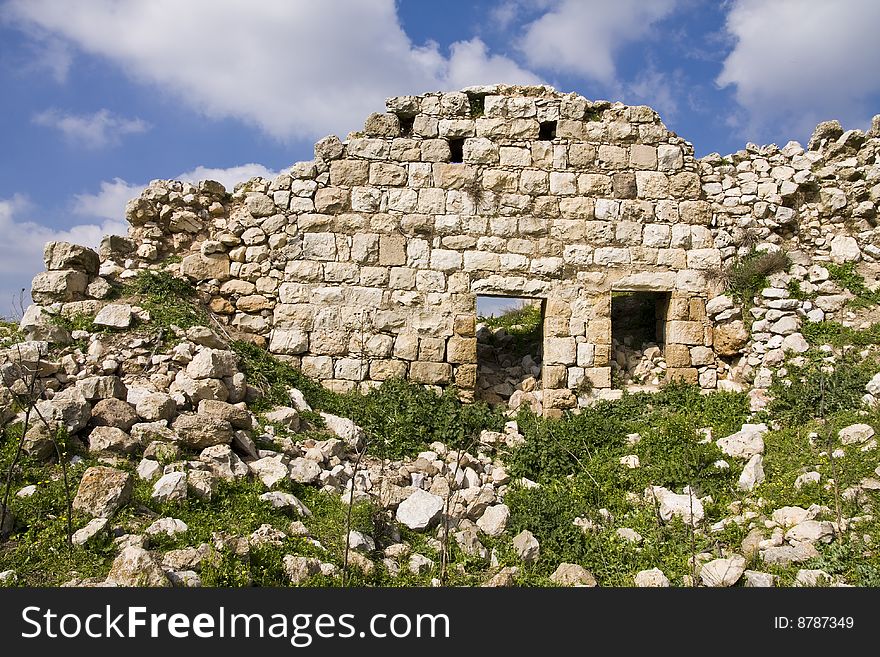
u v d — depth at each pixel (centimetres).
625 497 870
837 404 993
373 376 1197
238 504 711
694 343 1222
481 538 780
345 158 1246
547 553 745
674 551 748
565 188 1251
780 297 1177
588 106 1281
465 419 1090
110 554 596
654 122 1278
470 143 1254
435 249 1230
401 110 1259
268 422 927
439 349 1207
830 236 1266
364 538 711
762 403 1079
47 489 660
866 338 1106
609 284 1234
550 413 1193
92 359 927
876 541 695
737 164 1300
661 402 1157
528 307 1605
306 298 1211
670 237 1250
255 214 1233
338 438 964
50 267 1096
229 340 1143
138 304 1093
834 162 1312
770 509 795
